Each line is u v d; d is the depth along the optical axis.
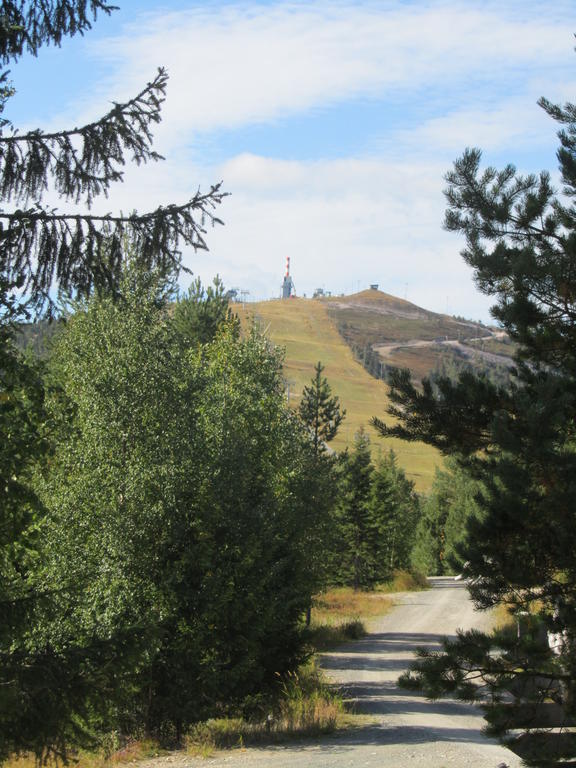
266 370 38.91
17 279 9.03
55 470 23.12
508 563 14.78
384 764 19.17
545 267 16.16
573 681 14.45
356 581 84.00
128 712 22.77
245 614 24.84
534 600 15.43
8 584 10.56
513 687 14.95
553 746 14.40
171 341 26.59
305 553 33.38
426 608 64.06
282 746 22.11
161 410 24.67
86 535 22.75
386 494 100.31
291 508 33.75
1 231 8.83
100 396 23.92
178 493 23.92
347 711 27.78
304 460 37.50
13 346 9.55
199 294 49.78
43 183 9.15
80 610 20.12
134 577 22.86
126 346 24.95
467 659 14.84
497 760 19.53
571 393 14.95
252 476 29.16
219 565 24.50
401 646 44.22
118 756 20.73
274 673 28.98
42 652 9.65
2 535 9.63
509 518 15.16
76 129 9.16
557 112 17.70
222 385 33.56
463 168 17.25
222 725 25.34
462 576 15.36
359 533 84.06
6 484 9.45
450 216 17.58
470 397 16.45
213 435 27.17
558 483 14.37
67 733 9.45
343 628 48.56
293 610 29.94
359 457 86.12
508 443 14.20
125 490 23.12
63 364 25.27
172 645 23.20
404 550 108.44
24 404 9.84
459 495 109.62
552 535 14.90
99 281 9.47
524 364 17.53
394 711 27.95
